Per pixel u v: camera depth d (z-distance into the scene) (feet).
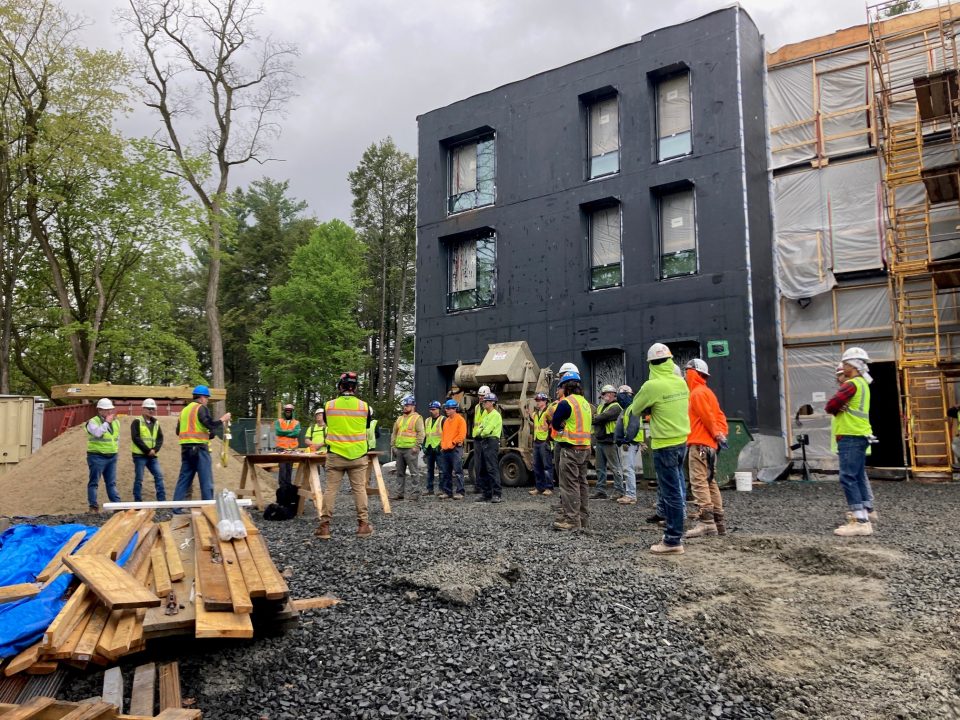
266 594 13.92
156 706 11.69
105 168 73.46
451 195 73.92
